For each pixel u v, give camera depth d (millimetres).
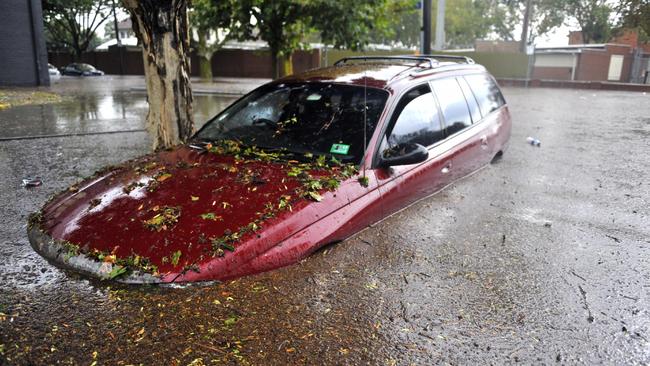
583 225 4883
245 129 4801
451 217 4848
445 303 3217
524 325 3012
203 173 4008
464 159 5723
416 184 4750
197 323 2785
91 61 53500
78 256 3260
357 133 4391
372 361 2600
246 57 42781
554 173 7039
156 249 3170
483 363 2635
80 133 10430
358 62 6086
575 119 13617
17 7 23734
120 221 3443
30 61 24578
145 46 5957
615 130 11469
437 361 2629
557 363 2666
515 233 4559
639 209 5445
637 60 36875
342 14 11953
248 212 3457
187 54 6180
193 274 3062
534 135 10633
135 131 10883
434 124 5273
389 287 3371
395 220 4574
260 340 2693
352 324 2906
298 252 3486
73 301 2947
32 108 15711
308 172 3977
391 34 13867
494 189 6012
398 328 2898
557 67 36938
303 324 2863
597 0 42750
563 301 3320
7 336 2646
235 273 3188
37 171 7020
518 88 29734
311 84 5035
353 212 3918
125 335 2664
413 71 5383
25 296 3023
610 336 2930
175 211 3463
